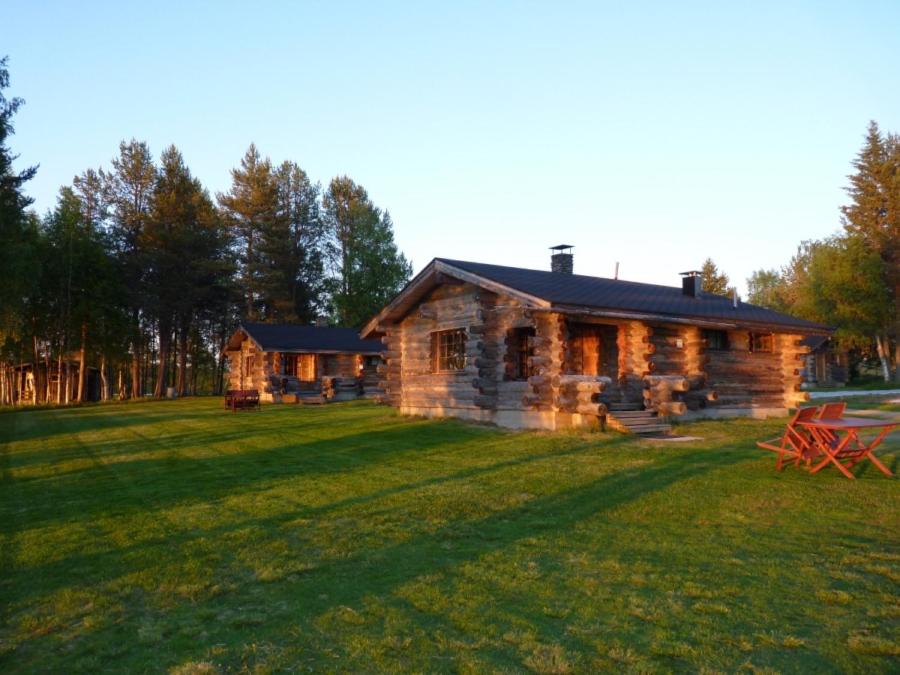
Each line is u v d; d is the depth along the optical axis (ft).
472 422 59.41
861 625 15.29
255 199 170.50
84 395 140.97
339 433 56.75
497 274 58.85
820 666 13.34
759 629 15.14
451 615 16.28
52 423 79.05
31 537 24.72
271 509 28.25
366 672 13.46
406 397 69.36
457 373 62.54
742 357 66.03
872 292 141.28
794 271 197.57
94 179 154.61
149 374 213.66
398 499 29.55
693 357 60.34
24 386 180.24
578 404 51.65
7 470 41.78
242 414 83.10
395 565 20.34
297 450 47.09
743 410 65.36
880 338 148.05
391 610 16.70
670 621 15.65
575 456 40.34
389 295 191.11
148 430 64.69
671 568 19.52
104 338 144.36
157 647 15.02
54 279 136.05
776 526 24.02
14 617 17.07
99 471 40.16
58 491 34.04
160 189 154.30
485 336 58.34
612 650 14.14
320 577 19.42
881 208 157.28
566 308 49.37
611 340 60.49
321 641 15.02
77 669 14.06
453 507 27.73
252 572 20.04
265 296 168.25
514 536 23.30
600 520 25.25
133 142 155.84
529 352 58.70
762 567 19.47
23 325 132.26
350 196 197.88
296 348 118.42
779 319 68.44
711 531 23.50
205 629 15.89
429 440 49.93
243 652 14.56
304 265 184.24
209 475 37.42
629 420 51.13
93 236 143.54
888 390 115.55
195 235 151.12
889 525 23.84
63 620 16.76
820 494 28.76
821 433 35.01
